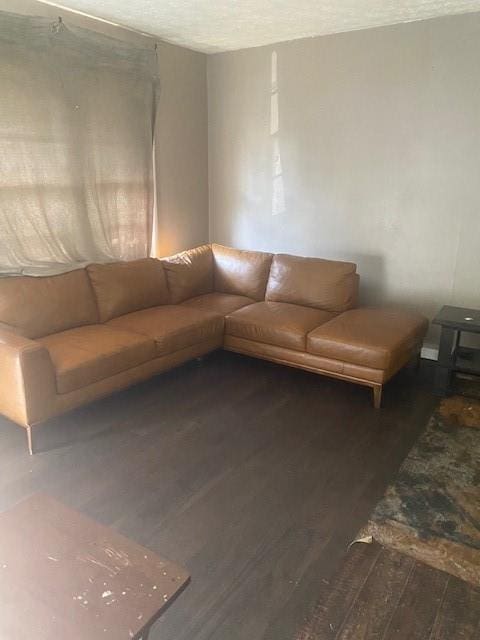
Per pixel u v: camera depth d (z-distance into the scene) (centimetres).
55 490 229
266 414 304
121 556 135
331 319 361
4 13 282
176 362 336
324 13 328
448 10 324
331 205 413
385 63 364
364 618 168
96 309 341
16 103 297
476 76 336
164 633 161
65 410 270
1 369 254
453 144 354
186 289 403
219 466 250
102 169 356
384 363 302
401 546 199
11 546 138
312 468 250
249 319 358
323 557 193
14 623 116
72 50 319
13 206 308
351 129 389
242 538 202
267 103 423
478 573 186
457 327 314
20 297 298
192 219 462
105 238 366
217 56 437
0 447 263
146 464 251
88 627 115
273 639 160
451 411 310
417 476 244
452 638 161
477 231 359
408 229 384
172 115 420
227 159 457
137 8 319
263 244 457
